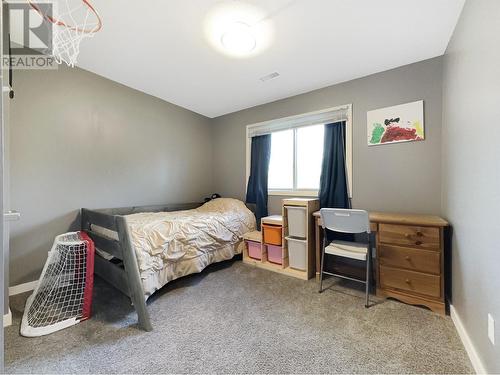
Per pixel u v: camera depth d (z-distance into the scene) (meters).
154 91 3.22
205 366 1.31
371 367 1.30
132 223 2.25
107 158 2.89
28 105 2.31
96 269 2.22
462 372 1.27
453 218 1.79
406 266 1.95
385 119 2.51
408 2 1.66
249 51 2.27
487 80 1.18
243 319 1.76
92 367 1.30
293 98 3.25
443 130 2.16
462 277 1.55
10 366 1.30
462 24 1.62
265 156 3.51
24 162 2.29
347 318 1.76
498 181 1.06
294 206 2.66
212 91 3.18
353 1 1.67
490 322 1.14
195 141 3.97
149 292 1.91
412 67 2.37
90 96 2.73
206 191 4.14
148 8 1.77
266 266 2.81
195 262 2.40
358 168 2.68
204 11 1.80
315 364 1.32
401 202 2.42
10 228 2.21
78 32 2.04
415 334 1.57
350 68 2.52
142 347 1.46
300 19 1.85
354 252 2.04
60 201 2.51
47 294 1.88
